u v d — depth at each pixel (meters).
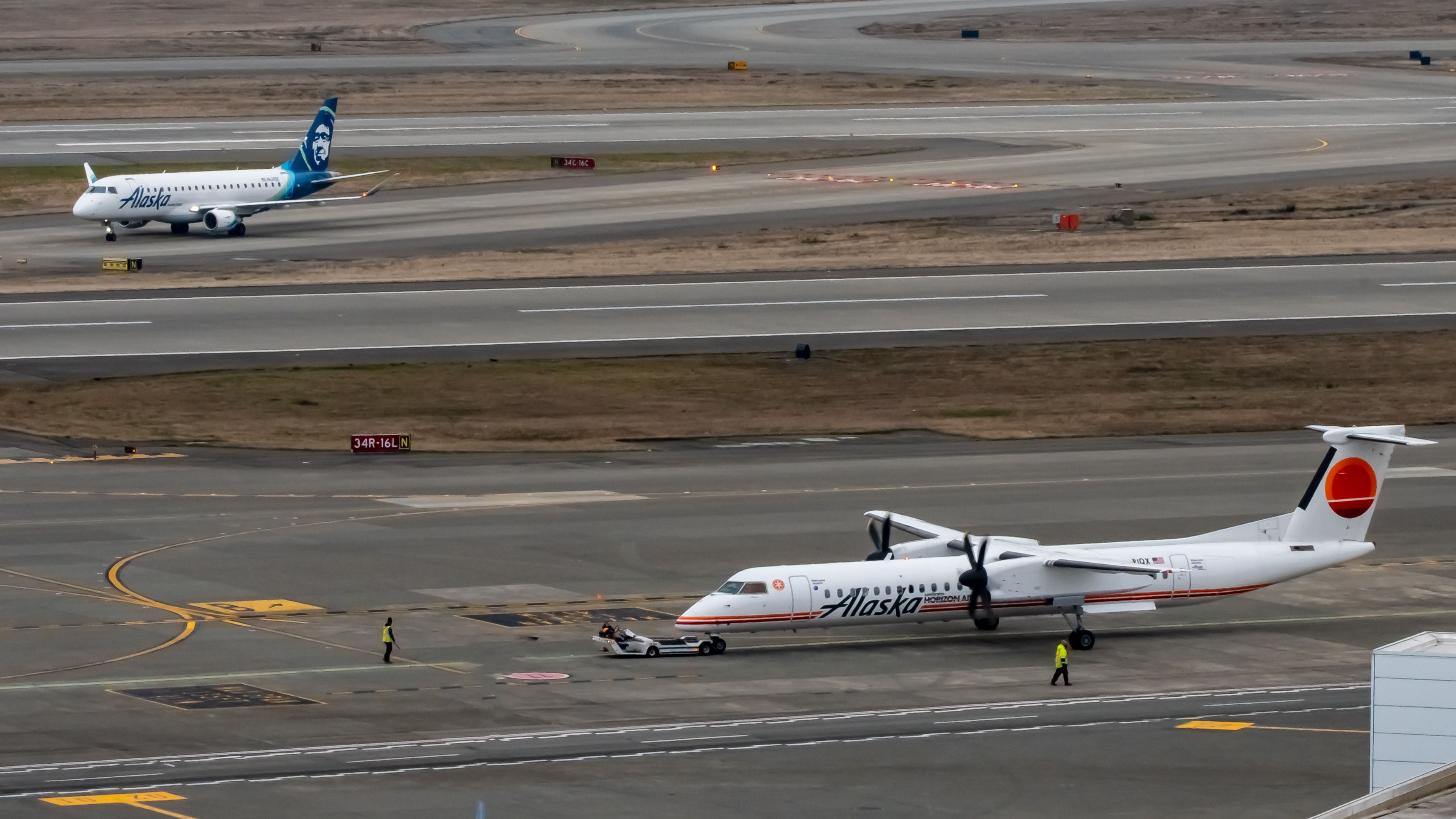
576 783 169.38
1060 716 198.12
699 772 173.75
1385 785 150.50
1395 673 149.38
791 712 199.00
